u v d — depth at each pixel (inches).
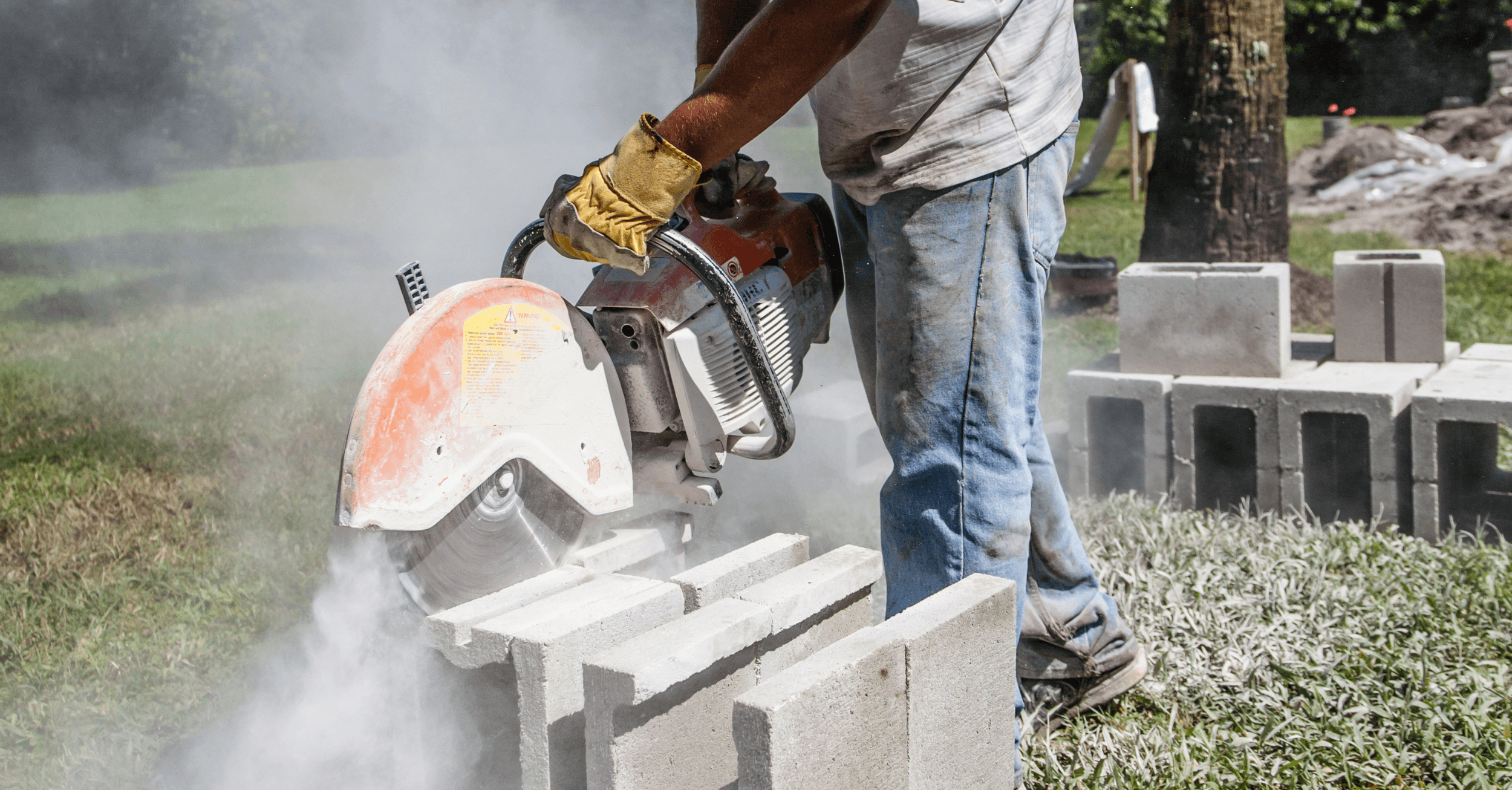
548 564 86.4
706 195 88.7
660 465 90.7
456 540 79.1
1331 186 504.4
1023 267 81.5
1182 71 261.7
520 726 70.4
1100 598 96.1
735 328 81.0
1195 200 263.4
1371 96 888.9
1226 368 156.5
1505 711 96.1
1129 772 88.1
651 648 66.7
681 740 69.7
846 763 64.6
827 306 98.4
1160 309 158.6
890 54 76.2
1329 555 131.3
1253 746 92.7
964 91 78.0
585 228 74.9
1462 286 310.0
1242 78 256.4
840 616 84.7
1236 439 166.7
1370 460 146.3
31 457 195.3
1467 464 157.9
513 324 77.7
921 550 82.7
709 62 91.3
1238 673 103.9
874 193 81.8
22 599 130.5
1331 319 269.9
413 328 72.8
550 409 80.5
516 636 69.6
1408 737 93.3
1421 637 109.2
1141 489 165.2
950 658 72.5
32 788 93.1
